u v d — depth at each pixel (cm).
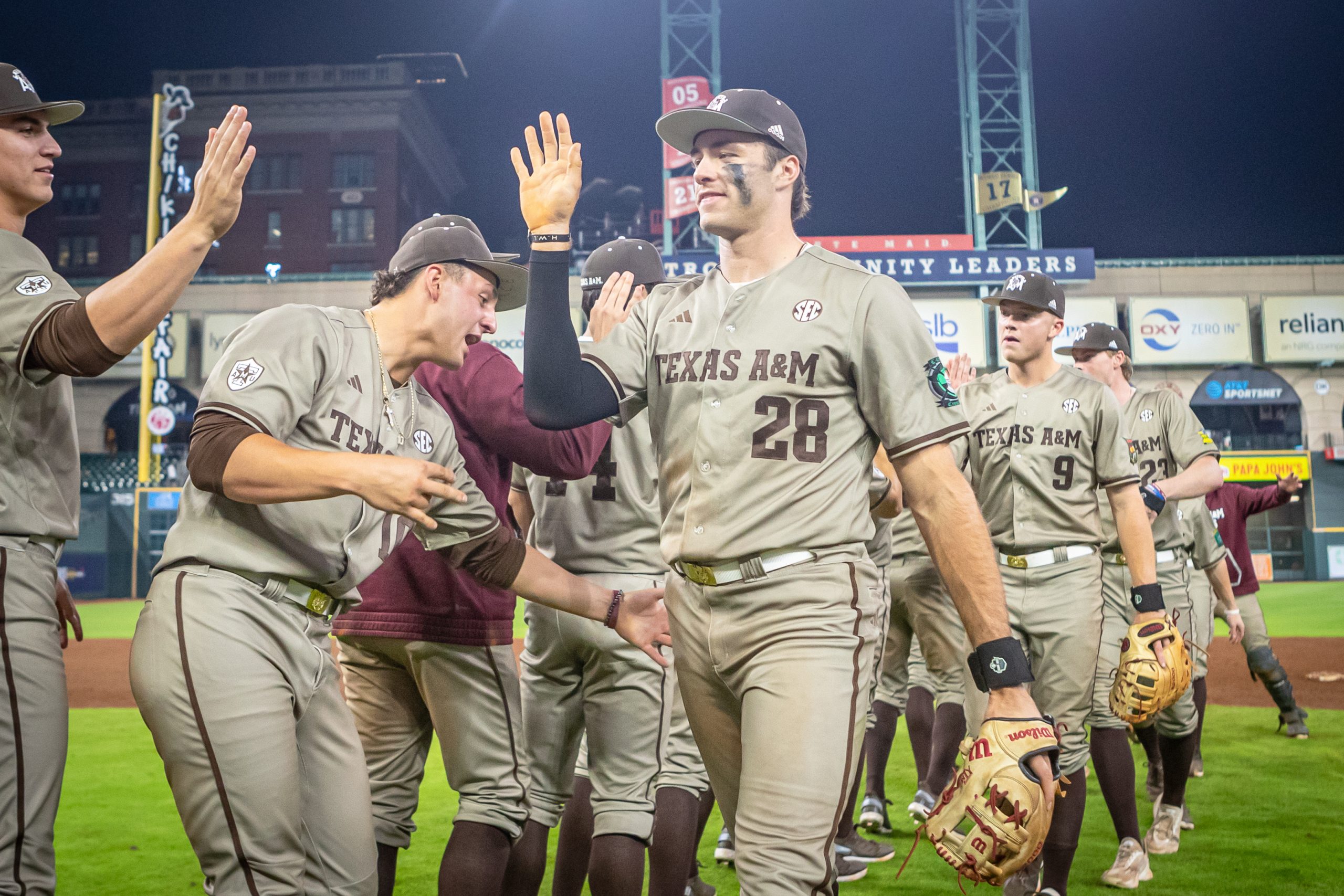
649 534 315
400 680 294
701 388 218
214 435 205
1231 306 2725
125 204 3656
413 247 250
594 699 300
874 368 211
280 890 213
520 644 1172
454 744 278
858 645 207
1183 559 492
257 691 213
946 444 211
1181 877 370
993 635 203
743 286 224
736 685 214
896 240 2714
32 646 220
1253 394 2741
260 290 2855
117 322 203
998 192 2705
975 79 2738
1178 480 469
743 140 223
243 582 217
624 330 236
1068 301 2716
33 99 238
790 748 197
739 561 209
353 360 237
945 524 207
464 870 264
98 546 2678
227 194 206
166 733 210
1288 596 1866
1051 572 371
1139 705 343
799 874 191
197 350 2852
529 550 267
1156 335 2722
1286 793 492
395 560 279
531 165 216
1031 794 195
